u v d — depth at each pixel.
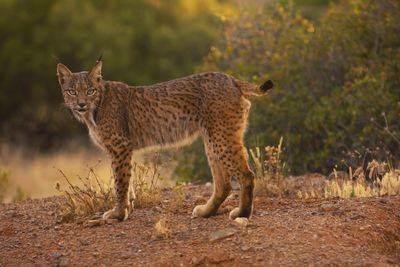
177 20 32.38
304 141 15.23
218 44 19.47
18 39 30.64
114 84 10.55
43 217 10.76
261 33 17.61
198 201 10.96
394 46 16.00
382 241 9.02
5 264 8.95
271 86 9.76
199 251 8.67
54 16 30.45
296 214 9.78
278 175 11.52
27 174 21.34
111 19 30.73
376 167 11.55
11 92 30.56
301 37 16.66
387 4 16.30
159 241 9.12
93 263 8.68
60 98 30.28
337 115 14.77
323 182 12.17
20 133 30.70
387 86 14.87
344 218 9.49
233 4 34.41
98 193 11.38
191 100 10.16
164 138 10.46
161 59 30.27
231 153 9.84
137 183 11.47
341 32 16.31
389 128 14.06
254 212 10.09
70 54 30.12
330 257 8.30
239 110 9.81
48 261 8.93
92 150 26.42
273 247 8.62
